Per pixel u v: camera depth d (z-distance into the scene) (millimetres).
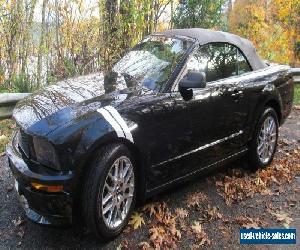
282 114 5629
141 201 3986
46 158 3385
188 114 4172
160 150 3961
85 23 8539
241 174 5270
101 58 8578
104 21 8555
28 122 3537
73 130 3352
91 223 3473
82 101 3762
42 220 3527
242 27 22188
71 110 3586
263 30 22359
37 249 3594
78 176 3332
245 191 4836
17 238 3732
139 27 9070
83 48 8523
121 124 3564
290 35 23719
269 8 23547
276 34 22500
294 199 4770
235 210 4461
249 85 4961
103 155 3447
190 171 4434
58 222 3447
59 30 8539
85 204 3420
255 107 5074
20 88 7637
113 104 3697
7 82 8453
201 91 4344
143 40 5117
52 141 3297
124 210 3789
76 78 4578
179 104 4066
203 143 4457
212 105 4430
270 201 4699
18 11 8586
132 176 3787
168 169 4121
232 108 4711
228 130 4754
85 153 3328
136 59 4688
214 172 5281
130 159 3721
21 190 3660
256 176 5242
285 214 4441
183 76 4219
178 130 4102
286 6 23438
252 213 4434
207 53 4586
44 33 8688
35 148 3447
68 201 3336
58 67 8273
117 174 3609
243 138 5020
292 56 24125
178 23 10023
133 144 3662
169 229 3971
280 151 6176
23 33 8766
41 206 3404
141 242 3734
